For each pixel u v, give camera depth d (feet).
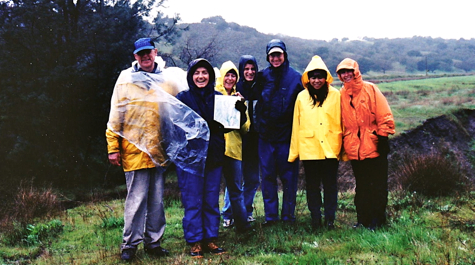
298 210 18.84
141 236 13.09
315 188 15.24
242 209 15.23
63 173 39.37
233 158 14.93
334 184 15.21
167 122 12.98
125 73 13.23
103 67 40.98
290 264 11.33
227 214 17.24
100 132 43.47
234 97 13.62
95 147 45.78
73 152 41.47
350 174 41.75
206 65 13.37
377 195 14.73
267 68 16.53
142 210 13.07
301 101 15.38
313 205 15.20
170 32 49.75
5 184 33.71
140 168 12.98
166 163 13.00
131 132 12.83
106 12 42.65
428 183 21.12
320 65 14.69
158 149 12.87
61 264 13.14
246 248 13.57
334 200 15.21
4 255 14.74
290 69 16.24
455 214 16.46
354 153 14.80
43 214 22.71
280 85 15.99
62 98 38.11
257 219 17.85
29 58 39.04
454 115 68.74
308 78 14.98
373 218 14.89
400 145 51.55
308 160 15.10
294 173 16.30
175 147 12.96
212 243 13.37
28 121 37.83
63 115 39.52
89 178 41.75
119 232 17.44
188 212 13.23
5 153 37.70
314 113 14.99
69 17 43.29
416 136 55.36
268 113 16.05
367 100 14.60
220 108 13.42
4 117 36.83
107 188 40.45
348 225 15.70
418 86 130.41
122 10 43.16
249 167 17.33
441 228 14.20
